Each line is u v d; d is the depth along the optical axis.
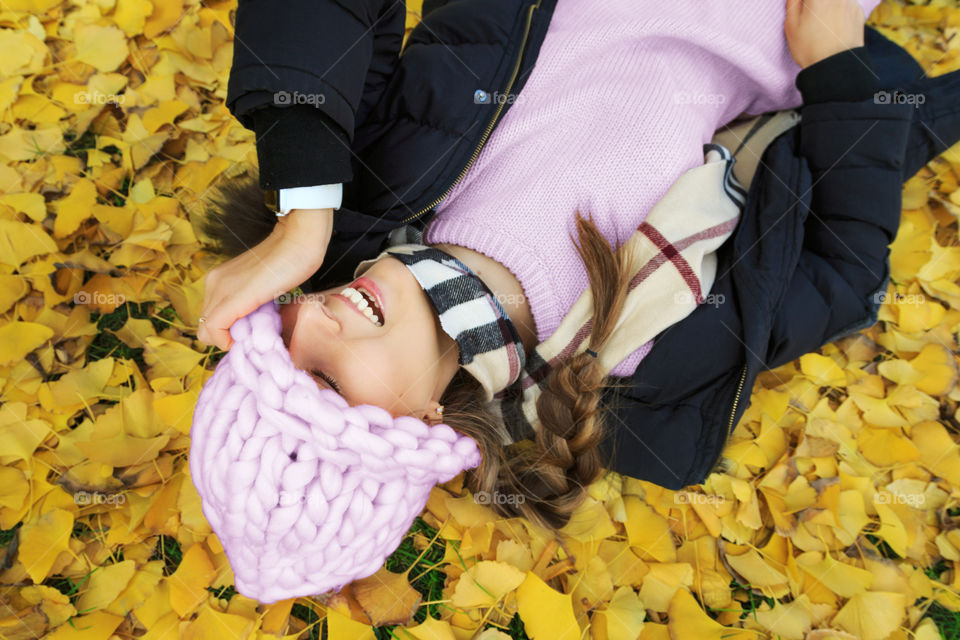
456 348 1.14
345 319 0.99
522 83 1.27
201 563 1.35
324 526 0.90
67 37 1.71
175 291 1.59
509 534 1.45
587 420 1.24
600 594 1.39
